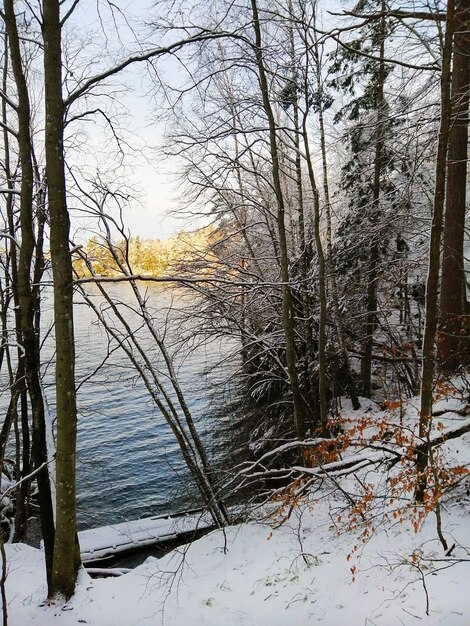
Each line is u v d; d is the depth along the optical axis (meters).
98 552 9.49
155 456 15.26
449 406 8.66
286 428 14.50
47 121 5.89
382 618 4.40
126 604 6.19
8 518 11.75
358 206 14.86
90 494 13.41
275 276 13.77
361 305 15.72
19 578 7.29
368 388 15.48
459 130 9.31
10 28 6.16
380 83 12.75
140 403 19.03
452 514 6.00
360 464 6.96
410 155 11.97
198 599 6.11
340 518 7.20
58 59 5.86
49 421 8.52
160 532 10.09
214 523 9.65
